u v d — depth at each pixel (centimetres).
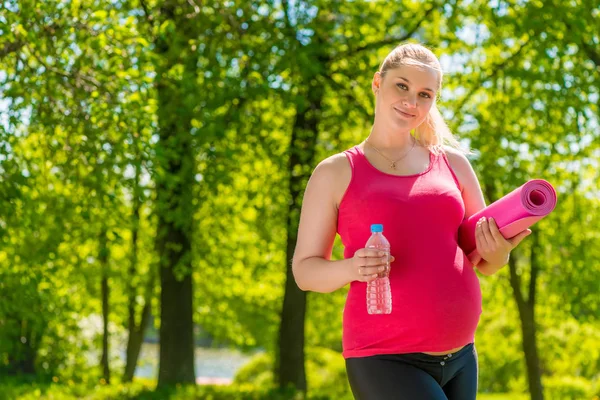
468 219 307
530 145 1268
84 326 2141
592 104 1203
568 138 1300
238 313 2111
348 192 296
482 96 1386
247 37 1160
